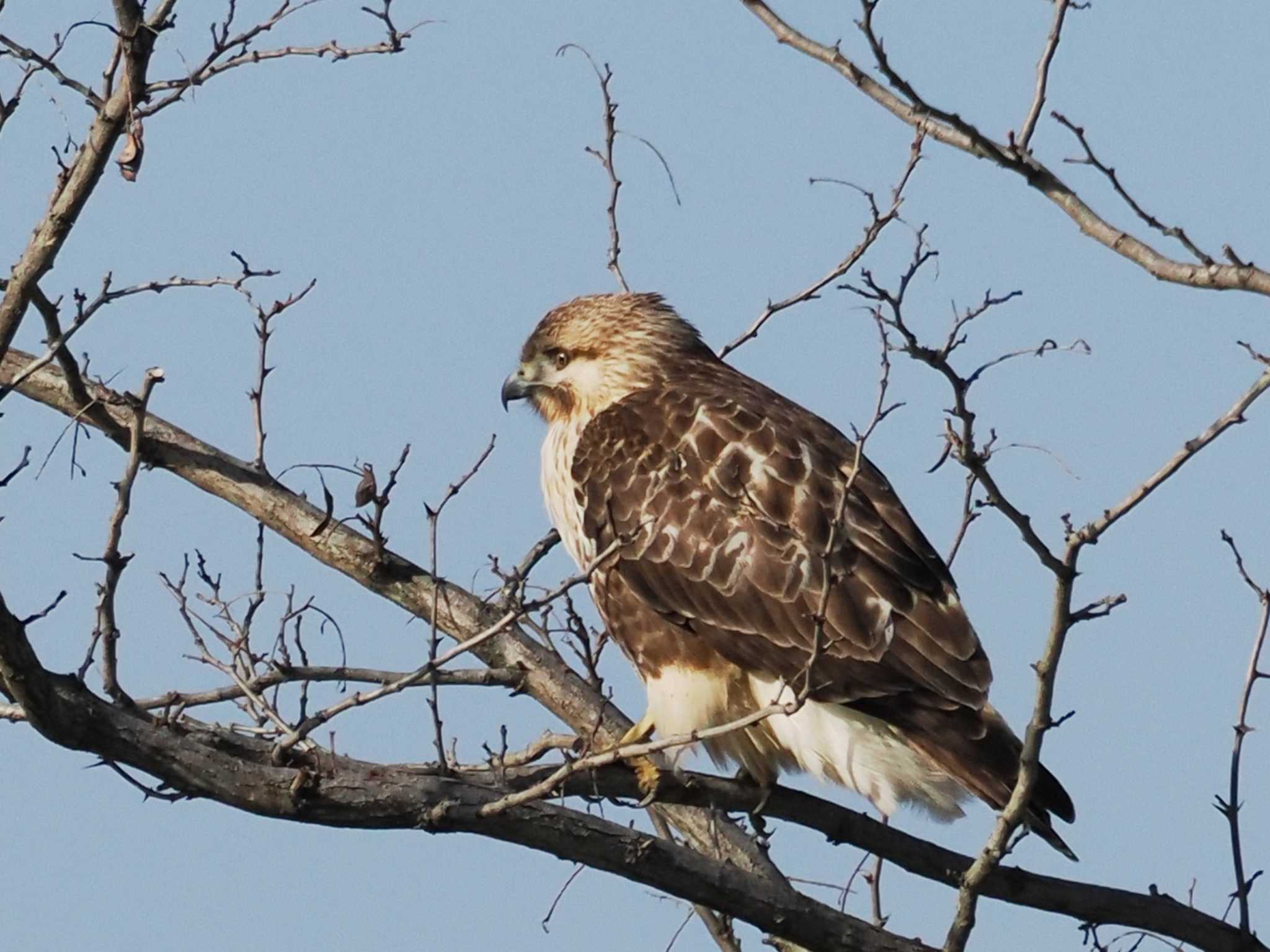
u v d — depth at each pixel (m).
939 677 11.55
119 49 9.66
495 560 11.67
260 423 13.99
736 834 12.44
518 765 10.82
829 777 11.84
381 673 11.53
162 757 9.17
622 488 12.82
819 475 12.35
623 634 12.67
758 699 12.12
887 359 9.86
